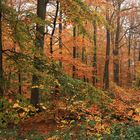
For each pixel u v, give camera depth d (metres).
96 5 23.72
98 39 39.94
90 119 15.66
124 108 17.41
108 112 16.64
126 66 49.59
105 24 18.67
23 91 23.80
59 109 16.45
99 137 13.88
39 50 15.46
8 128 14.62
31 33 15.81
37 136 13.77
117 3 32.53
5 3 14.59
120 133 14.41
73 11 18.23
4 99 14.61
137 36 50.59
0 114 14.27
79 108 16.34
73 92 15.42
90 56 41.12
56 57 21.36
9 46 18.95
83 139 13.73
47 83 15.10
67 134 14.14
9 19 14.47
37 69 15.30
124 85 46.47
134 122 16.20
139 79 43.28
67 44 25.09
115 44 36.44
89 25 29.28
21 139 13.50
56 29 24.59
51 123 15.83
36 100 17.42
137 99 22.88
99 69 38.94
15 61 15.18
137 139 13.75
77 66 23.47
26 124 15.47
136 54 58.72
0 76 14.93
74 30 25.53
